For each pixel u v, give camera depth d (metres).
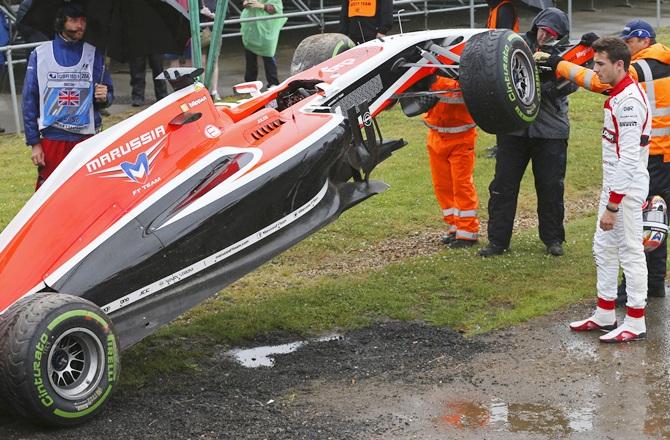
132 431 5.38
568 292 7.52
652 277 7.39
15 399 5.15
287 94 7.61
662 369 6.11
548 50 8.19
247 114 7.20
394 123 13.88
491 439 5.23
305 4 19.62
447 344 6.63
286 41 20.14
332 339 6.80
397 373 6.17
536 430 5.33
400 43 7.92
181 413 5.62
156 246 5.86
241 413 5.60
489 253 8.51
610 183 6.55
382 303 7.42
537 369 6.16
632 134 6.33
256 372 6.25
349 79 7.46
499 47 6.94
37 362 5.11
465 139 8.57
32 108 7.63
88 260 5.70
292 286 8.00
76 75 7.60
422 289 7.71
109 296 5.71
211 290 6.10
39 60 7.55
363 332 6.91
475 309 7.29
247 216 6.27
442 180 8.87
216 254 6.16
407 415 5.54
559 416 5.49
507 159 8.35
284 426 5.42
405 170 11.52
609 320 6.75
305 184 6.60
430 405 5.67
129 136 6.11
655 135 7.16
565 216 9.95
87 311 5.37
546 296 7.45
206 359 6.51
